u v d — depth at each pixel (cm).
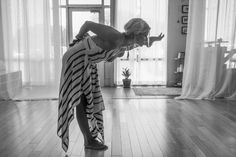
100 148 227
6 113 353
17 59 444
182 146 235
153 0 571
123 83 581
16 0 427
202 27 434
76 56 200
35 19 432
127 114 347
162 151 224
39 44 441
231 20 434
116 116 337
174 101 430
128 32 189
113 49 197
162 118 327
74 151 225
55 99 442
